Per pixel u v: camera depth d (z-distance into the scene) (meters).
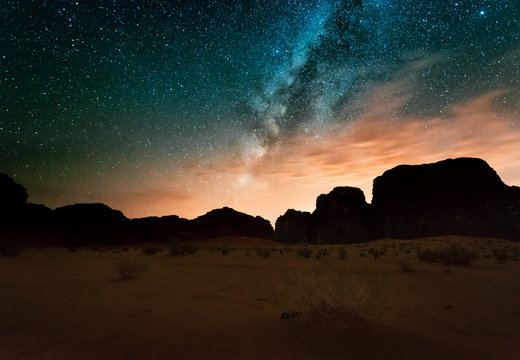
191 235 102.00
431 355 3.39
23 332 4.28
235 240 102.94
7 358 3.33
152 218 103.69
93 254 30.75
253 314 5.39
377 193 105.06
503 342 4.12
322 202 118.62
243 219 130.25
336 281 4.16
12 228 49.12
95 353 3.41
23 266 14.81
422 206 86.94
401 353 3.35
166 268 14.06
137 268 10.89
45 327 4.52
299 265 15.63
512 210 76.38
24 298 6.72
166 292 7.72
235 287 8.55
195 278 10.58
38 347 3.66
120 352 3.42
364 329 3.82
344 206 109.12
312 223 117.19
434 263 16.31
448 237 65.56
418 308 6.06
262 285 8.93
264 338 3.76
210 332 4.14
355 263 16.72
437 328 4.65
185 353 3.34
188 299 6.84
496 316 5.56
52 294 7.28
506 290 8.23
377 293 4.24
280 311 5.63
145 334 4.11
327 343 3.49
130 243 80.38
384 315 5.34
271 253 30.92
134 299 6.79
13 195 53.84
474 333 4.49
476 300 6.93
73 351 3.49
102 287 8.42
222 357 3.21
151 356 3.28
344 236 102.44
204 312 5.55
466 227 75.38
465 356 3.46
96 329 4.41
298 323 4.10
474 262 16.38
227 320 4.93
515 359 3.49
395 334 3.82
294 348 3.42
